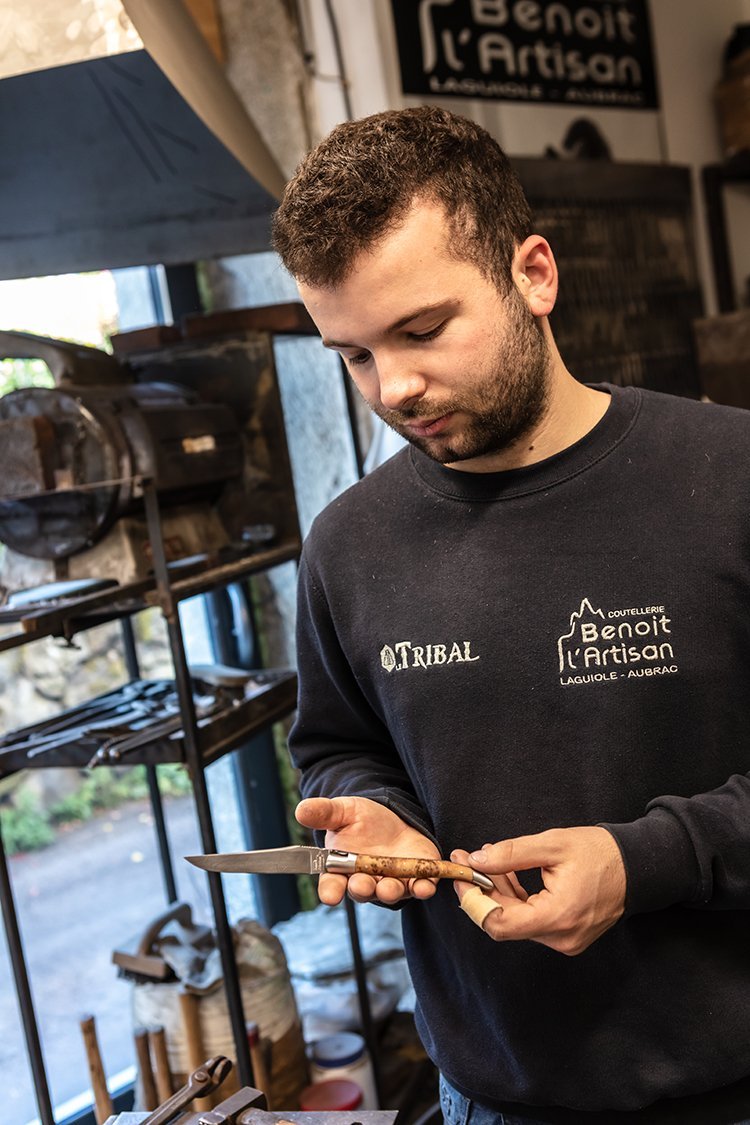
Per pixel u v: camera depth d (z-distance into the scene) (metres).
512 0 2.78
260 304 2.58
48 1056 2.37
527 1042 1.06
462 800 1.05
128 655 2.27
